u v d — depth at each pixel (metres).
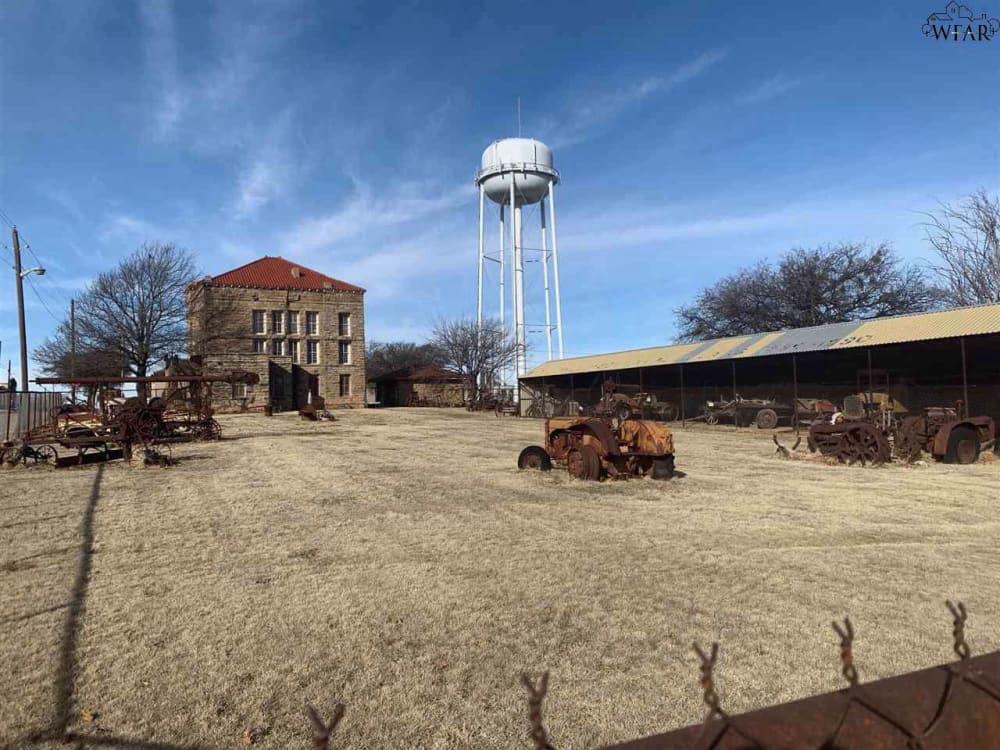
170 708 4.06
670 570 6.82
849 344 23.09
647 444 13.19
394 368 77.94
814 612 5.57
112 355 42.16
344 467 15.85
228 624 5.42
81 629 5.32
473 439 23.81
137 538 8.48
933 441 16.03
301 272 58.50
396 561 7.28
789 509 10.03
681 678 4.39
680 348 32.66
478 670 4.55
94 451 19.64
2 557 7.56
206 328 48.53
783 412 30.86
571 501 10.82
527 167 46.31
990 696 1.39
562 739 3.68
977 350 23.41
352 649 4.90
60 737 3.75
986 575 6.56
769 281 41.03
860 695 1.31
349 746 3.64
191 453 19.66
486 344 50.25
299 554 7.62
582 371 36.22
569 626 5.32
